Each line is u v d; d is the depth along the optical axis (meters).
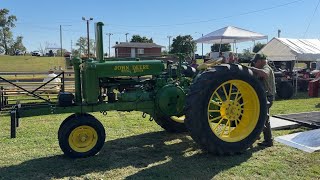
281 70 12.96
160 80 5.12
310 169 4.12
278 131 5.99
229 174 4.01
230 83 4.69
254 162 4.39
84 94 4.82
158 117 5.70
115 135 5.96
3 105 8.62
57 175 4.08
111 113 8.12
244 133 4.73
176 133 6.03
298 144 5.01
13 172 4.20
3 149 5.18
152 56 5.50
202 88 4.42
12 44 83.56
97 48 4.92
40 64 42.16
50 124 7.05
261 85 4.83
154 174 4.05
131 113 8.12
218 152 4.55
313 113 7.08
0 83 11.41
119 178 3.95
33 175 4.09
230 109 4.84
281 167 4.20
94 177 3.99
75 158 4.62
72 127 4.56
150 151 4.98
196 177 3.93
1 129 6.64
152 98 5.05
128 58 5.23
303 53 13.98
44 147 5.27
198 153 4.81
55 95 9.80
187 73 5.88
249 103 4.90
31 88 10.66
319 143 5.02
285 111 8.43
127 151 4.98
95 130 4.69
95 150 4.70
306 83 13.48
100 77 4.79
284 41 14.79
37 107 4.58
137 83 5.13
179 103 5.07
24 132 6.29
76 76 4.84
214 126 5.44
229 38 14.62
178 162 4.45
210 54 19.88
